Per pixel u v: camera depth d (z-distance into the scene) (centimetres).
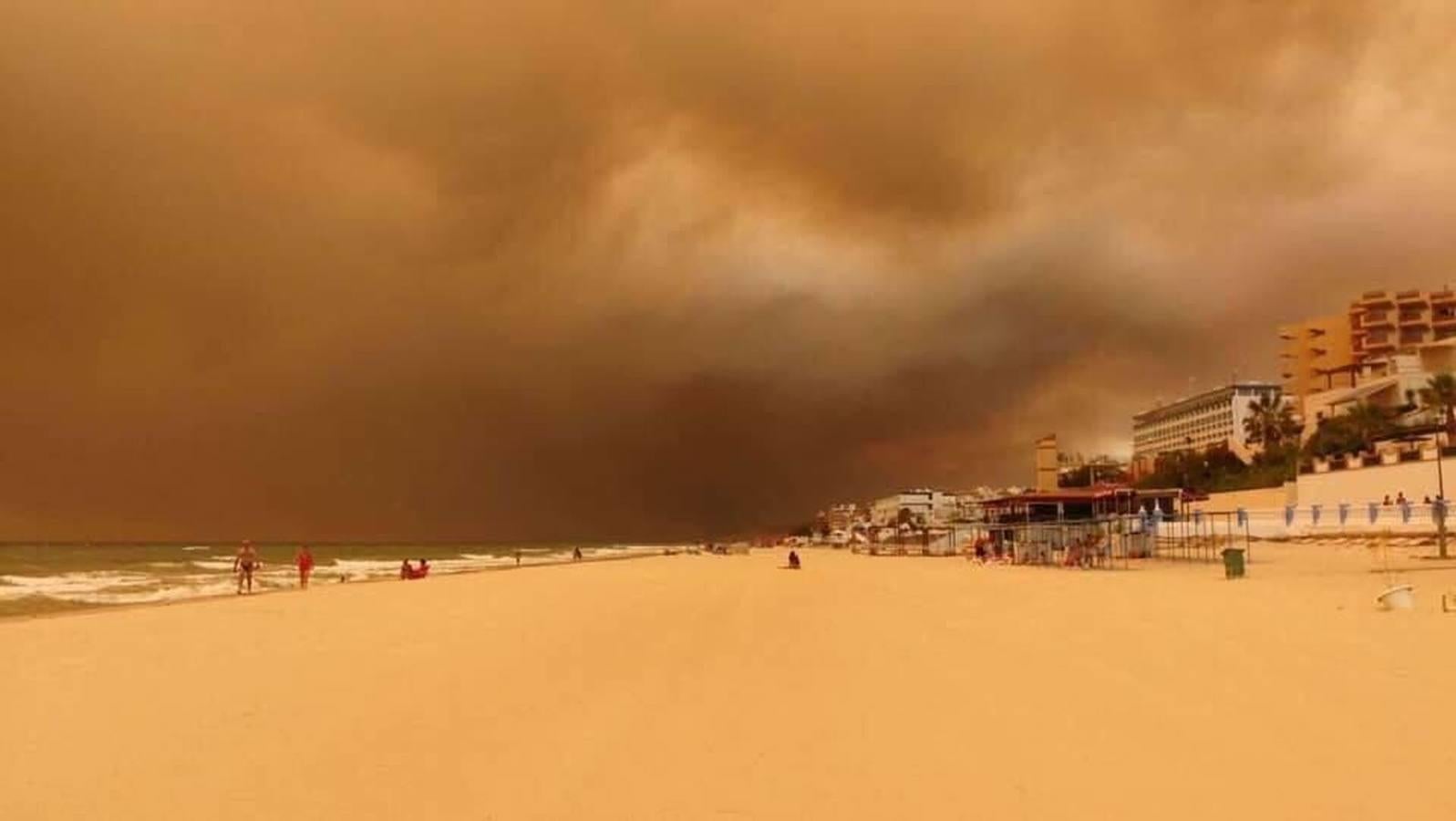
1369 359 13638
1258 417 13425
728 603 2991
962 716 1095
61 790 838
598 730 1047
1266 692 1198
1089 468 14438
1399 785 784
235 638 2164
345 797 801
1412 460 7112
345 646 1927
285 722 1130
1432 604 2505
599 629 2184
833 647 1753
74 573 8106
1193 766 852
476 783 837
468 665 1587
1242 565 4125
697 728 1051
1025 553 7244
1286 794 765
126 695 1346
